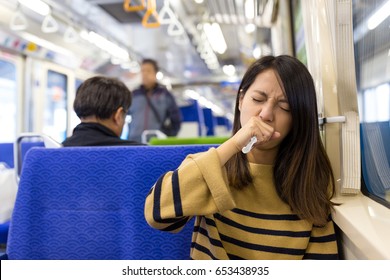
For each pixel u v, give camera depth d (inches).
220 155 29.2
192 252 34.8
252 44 232.2
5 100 166.6
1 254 42.1
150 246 40.9
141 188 41.8
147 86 138.2
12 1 139.6
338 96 34.1
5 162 101.0
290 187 31.5
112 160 42.9
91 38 176.6
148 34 231.1
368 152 34.4
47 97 197.9
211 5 136.2
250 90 31.6
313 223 31.1
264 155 33.5
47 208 43.0
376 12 31.2
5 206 63.3
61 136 213.5
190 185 28.6
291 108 30.0
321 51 37.0
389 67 28.5
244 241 31.5
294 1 72.1
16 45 164.6
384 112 30.0
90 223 42.2
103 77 59.2
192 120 257.6
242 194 33.4
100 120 56.3
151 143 105.7
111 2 164.7
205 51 252.5
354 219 27.6
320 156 32.5
